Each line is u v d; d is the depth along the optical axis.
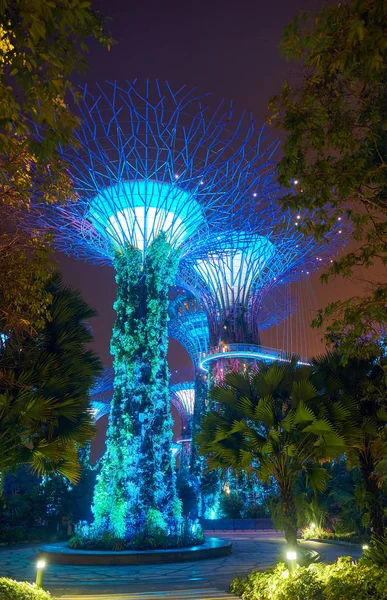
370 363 14.62
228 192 28.08
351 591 8.82
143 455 24.02
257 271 43.31
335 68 7.12
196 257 35.47
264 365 15.20
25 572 18.58
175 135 26.47
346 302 8.03
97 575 17.55
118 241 27.77
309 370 14.37
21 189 8.51
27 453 11.41
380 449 13.92
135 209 27.66
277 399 14.28
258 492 41.16
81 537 23.05
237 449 13.96
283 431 13.33
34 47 5.64
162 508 23.69
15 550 28.61
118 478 23.75
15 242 8.80
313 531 31.27
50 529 36.25
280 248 39.38
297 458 13.29
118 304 26.64
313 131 7.54
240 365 42.84
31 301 9.33
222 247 34.12
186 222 28.23
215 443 14.12
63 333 12.59
